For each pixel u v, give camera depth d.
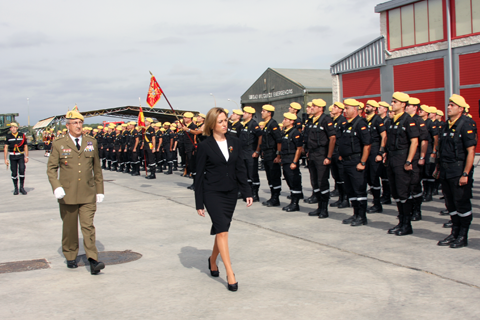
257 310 3.83
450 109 5.63
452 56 19.48
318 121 7.77
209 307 3.93
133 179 15.91
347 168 7.14
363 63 23.45
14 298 4.26
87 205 5.04
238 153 4.52
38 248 6.22
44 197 11.61
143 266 5.24
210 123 4.48
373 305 3.87
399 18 21.38
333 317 3.64
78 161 5.02
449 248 5.60
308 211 8.54
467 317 3.57
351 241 6.11
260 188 12.38
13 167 12.23
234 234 6.70
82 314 3.84
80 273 5.02
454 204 5.72
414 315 3.64
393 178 6.44
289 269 4.96
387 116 8.98
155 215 8.47
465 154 5.50
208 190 4.48
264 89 35.69
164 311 3.86
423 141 7.07
